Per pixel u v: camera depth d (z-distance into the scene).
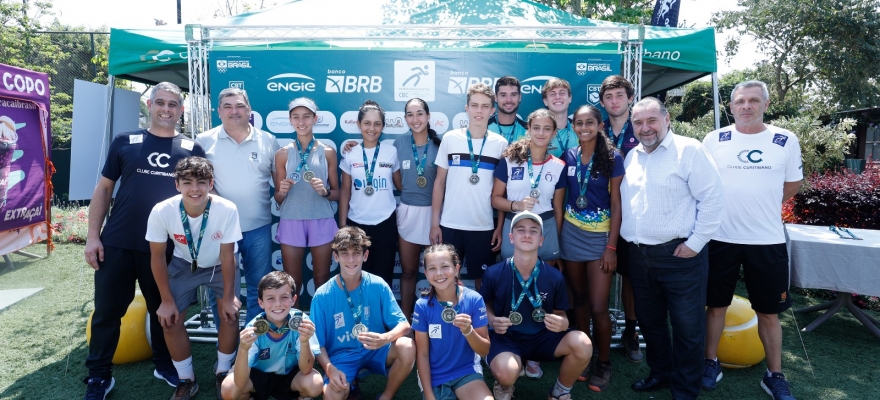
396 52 4.56
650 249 3.22
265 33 4.57
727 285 3.52
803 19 18.86
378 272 4.03
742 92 3.40
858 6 18.33
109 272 3.28
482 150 3.71
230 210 3.21
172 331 3.29
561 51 4.55
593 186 3.51
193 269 3.23
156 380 3.70
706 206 3.05
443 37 4.40
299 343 3.02
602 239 3.53
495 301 3.38
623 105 3.85
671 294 3.23
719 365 3.82
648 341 3.52
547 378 3.82
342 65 4.56
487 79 4.59
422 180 3.96
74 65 15.03
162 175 3.32
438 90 4.59
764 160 3.38
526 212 3.24
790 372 3.93
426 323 3.10
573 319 3.98
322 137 4.63
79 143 4.58
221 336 3.38
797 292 5.96
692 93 19.39
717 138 3.57
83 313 5.12
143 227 3.30
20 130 6.98
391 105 4.61
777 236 3.39
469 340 2.98
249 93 4.54
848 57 18.33
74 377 3.74
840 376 3.86
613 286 6.50
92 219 3.32
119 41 4.51
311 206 3.82
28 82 7.07
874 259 4.18
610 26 4.50
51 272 6.65
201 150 3.48
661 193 3.15
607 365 3.64
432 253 3.03
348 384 3.02
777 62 20.58
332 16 5.21
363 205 3.97
